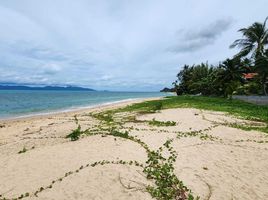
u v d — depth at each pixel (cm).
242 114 2280
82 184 696
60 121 2170
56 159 931
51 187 689
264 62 3694
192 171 816
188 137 1310
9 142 1343
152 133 1399
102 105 4425
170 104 3631
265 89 4359
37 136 1477
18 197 645
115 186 687
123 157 940
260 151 1088
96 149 1059
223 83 5031
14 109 3641
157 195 650
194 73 7775
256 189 707
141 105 3653
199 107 2917
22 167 859
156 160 897
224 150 1077
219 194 670
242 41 4562
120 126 1698
